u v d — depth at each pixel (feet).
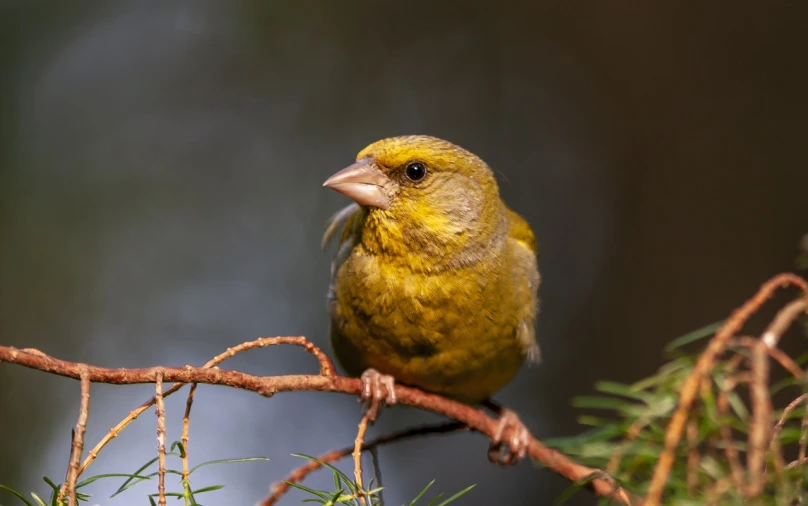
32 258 39.65
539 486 38.29
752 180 39.60
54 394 38.09
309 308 40.37
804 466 13.94
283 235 41.68
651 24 42.47
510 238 23.43
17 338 38.63
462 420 21.22
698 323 39.06
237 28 44.50
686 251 40.01
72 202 40.86
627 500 14.60
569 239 42.27
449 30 45.29
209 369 13.66
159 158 42.45
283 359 39.60
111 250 40.65
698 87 41.27
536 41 44.75
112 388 38.40
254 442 37.63
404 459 38.91
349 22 44.83
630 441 15.72
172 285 40.60
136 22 44.06
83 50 43.11
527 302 22.77
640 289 40.57
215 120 43.50
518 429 23.15
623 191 41.91
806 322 16.52
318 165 42.80
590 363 40.19
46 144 41.37
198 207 41.98
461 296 21.56
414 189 21.57
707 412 14.64
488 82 44.55
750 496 13.14
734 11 41.06
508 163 43.57
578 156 43.19
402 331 21.75
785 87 39.88
